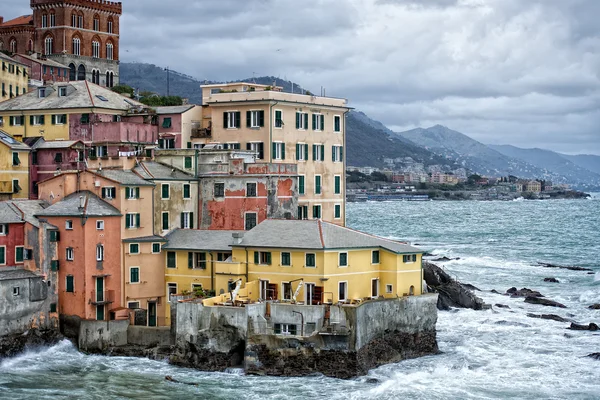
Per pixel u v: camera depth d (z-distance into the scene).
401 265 108.88
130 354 108.75
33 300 108.69
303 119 137.88
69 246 110.88
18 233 110.62
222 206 121.69
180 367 103.88
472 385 99.38
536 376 104.00
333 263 104.38
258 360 100.81
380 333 104.75
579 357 113.50
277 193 121.38
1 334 105.44
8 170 128.50
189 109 140.12
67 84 145.50
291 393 94.00
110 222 112.06
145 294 114.62
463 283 174.50
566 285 180.12
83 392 94.81
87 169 118.56
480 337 124.69
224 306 101.88
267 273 106.94
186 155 122.88
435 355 111.69
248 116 134.00
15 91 184.12
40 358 107.00
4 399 92.25
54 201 116.75
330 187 143.00
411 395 94.31
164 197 118.62
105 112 140.62
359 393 94.00
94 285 110.88
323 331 99.56
